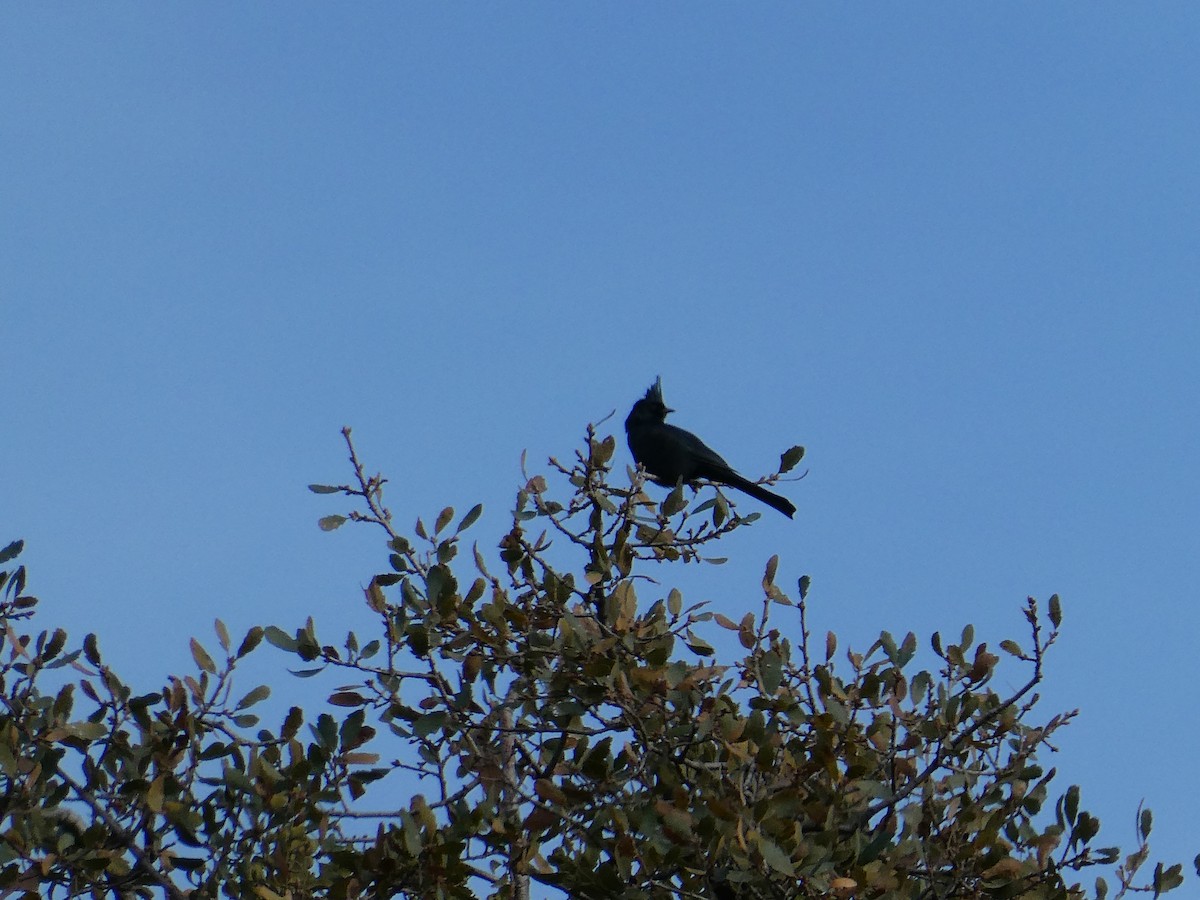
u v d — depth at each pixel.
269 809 11.91
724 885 11.27
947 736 12.31
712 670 12.27
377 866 11.08
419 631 11.98
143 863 11.86
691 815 10.88
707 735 11.52
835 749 12.04
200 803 12.20
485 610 12.28
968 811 12.04
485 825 11.89
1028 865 12.11
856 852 11.17
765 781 11.79
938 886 11.94
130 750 12.41
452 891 11.02
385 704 12.12
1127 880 12.17
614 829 11.56
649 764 11.81
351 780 12.33
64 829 12.24
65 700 12.18
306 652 12.18
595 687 12.04
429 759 12.33
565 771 12.28
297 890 11.41
